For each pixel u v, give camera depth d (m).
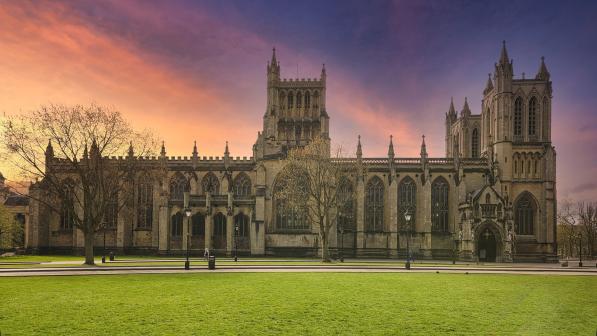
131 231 119.19
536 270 67.56
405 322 28.02
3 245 117.50
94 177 82.56
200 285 43.72
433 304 34.16
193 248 112.81
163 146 118.50
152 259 93.94
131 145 83.44
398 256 117.44
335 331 25.70
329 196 98.12
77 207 115.44
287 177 111.94
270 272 59.06
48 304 32.84
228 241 111.50
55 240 120.38
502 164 116.88
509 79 118.38
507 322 28.38
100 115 78.50
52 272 57.00
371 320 28.44
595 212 172.12
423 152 121.62
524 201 117.12
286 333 25.14
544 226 115.06
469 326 27.20
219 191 122.56
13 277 50.88
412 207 120.44
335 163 108.31
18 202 154.12
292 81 137.75
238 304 33.19
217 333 24.95
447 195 120.69
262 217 112.25
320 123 135.12
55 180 87.56
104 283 44.97
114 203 114.44
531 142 117.44
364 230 118.50
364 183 120.38
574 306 34.00
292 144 121.00
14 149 74.69
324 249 91.62
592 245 153.75
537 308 33.03
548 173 115.94
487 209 106.62
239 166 122.88
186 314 29.59
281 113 137.50
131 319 28.09
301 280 48.97
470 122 141.12
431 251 117.12
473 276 56.66
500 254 105.88
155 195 117.62
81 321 27.48
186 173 123.06
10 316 28.80
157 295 37.16
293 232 113.81
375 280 50.00
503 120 117.44
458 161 120.19
